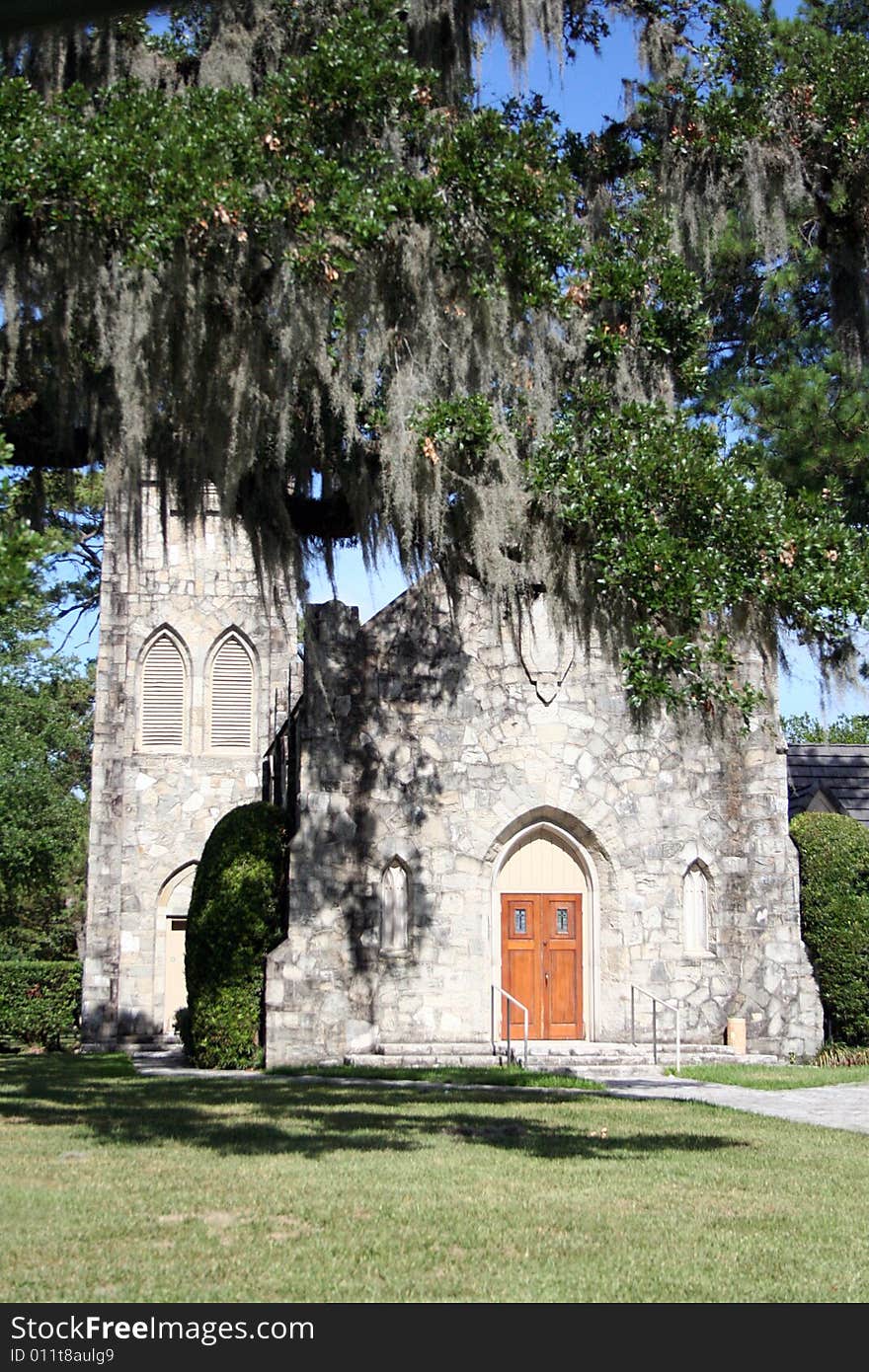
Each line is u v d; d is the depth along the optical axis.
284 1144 11.04
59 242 10.71
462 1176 9.74
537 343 11.72
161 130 10.39
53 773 29.22
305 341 10.80
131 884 24.98
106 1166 9.97
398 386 11.23
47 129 10.20
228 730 25.66
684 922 19.83
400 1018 18.77
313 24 11.87
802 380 18.95
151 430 12.16
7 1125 12.09
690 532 11.02
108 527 25.44
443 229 10.86
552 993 19.64
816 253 17.20
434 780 19.30
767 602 10.77
